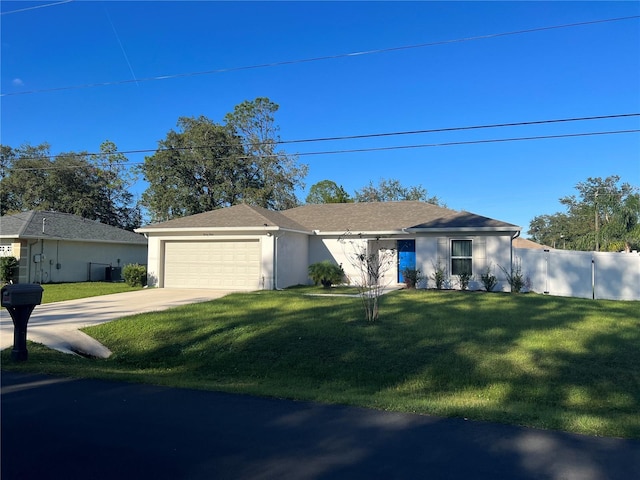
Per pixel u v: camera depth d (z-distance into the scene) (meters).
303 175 44.19
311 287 21.30
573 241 58.62
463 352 9.25
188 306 14.18
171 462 4.18
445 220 21.23
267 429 5.06
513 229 19.19
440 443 4.68
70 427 5.05
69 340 10.41
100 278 28.98
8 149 44.81
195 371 9.20
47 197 42.53
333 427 5.14
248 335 10.66
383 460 4.26
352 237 23.08
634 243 35.19
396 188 55.81
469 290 19.59
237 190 40.53
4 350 8.95
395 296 16.56
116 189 47.84
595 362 8.64
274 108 43.31
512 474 3.99
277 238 20.41
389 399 6.59
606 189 54.78
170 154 39.31
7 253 24.14
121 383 6.99
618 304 15.09
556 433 5.00
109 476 3.89
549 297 16.56
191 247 21.30
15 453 4.36
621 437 4.90
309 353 9.53
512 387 7.78
